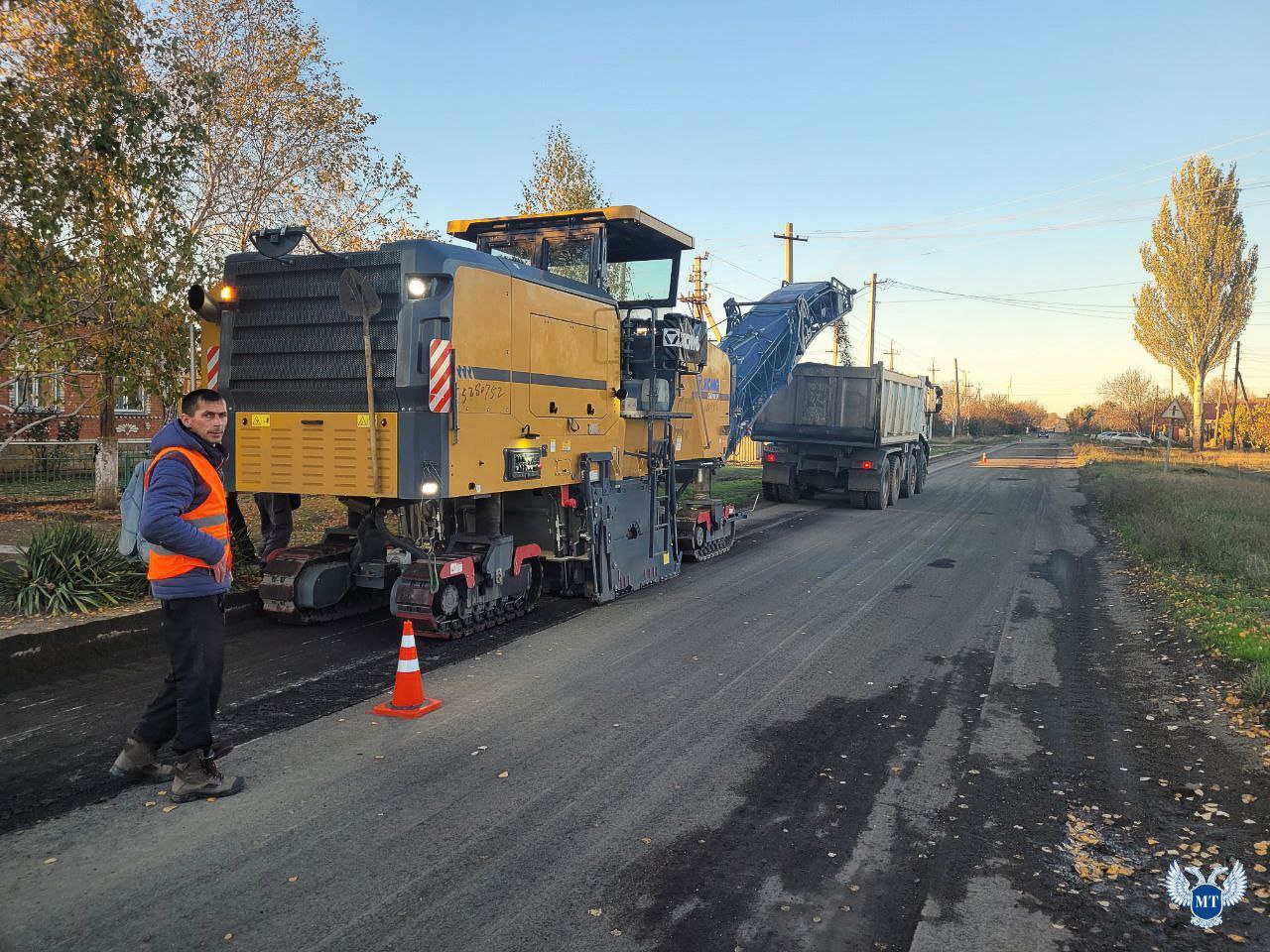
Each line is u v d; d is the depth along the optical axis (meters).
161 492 3.85
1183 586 9.50
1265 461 41.75
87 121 8.10
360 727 5.16
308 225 13.31
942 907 3.29
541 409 7.70
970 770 4.68
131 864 3.51
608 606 8.74
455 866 3.54
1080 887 3.46
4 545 8.82
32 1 7.79
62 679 5.94
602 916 3.18
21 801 4.08
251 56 12.45
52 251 8.23
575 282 8.38
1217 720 5.47
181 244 9.40
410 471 6.46
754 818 4.04
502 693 5.86
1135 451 53.38
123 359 9.88
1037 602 9.23
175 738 4.20
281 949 2.94
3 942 2.94
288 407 6.96
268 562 7.43
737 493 20.91
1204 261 51.19
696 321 10.20
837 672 6.51
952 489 24.61
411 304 6.39
